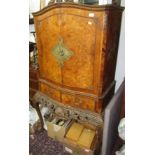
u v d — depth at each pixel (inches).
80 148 74.0
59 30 60.0
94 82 61.7
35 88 83.7
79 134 78.7
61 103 72.3
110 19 54.9
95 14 52.4
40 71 75.4
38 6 82.2
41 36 67.1
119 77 82.1
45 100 77.6
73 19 56.1
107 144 66.3
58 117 82.1
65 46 61.1
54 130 80.7
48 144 83.1
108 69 65.3
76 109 69.0
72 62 62.3
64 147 80.0
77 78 64.1
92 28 54.5
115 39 66.3
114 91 79.4
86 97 65.4
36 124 88.5
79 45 58.6
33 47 85.2
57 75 68.5
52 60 67.4
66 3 54.8
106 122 61.0
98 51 56.6
